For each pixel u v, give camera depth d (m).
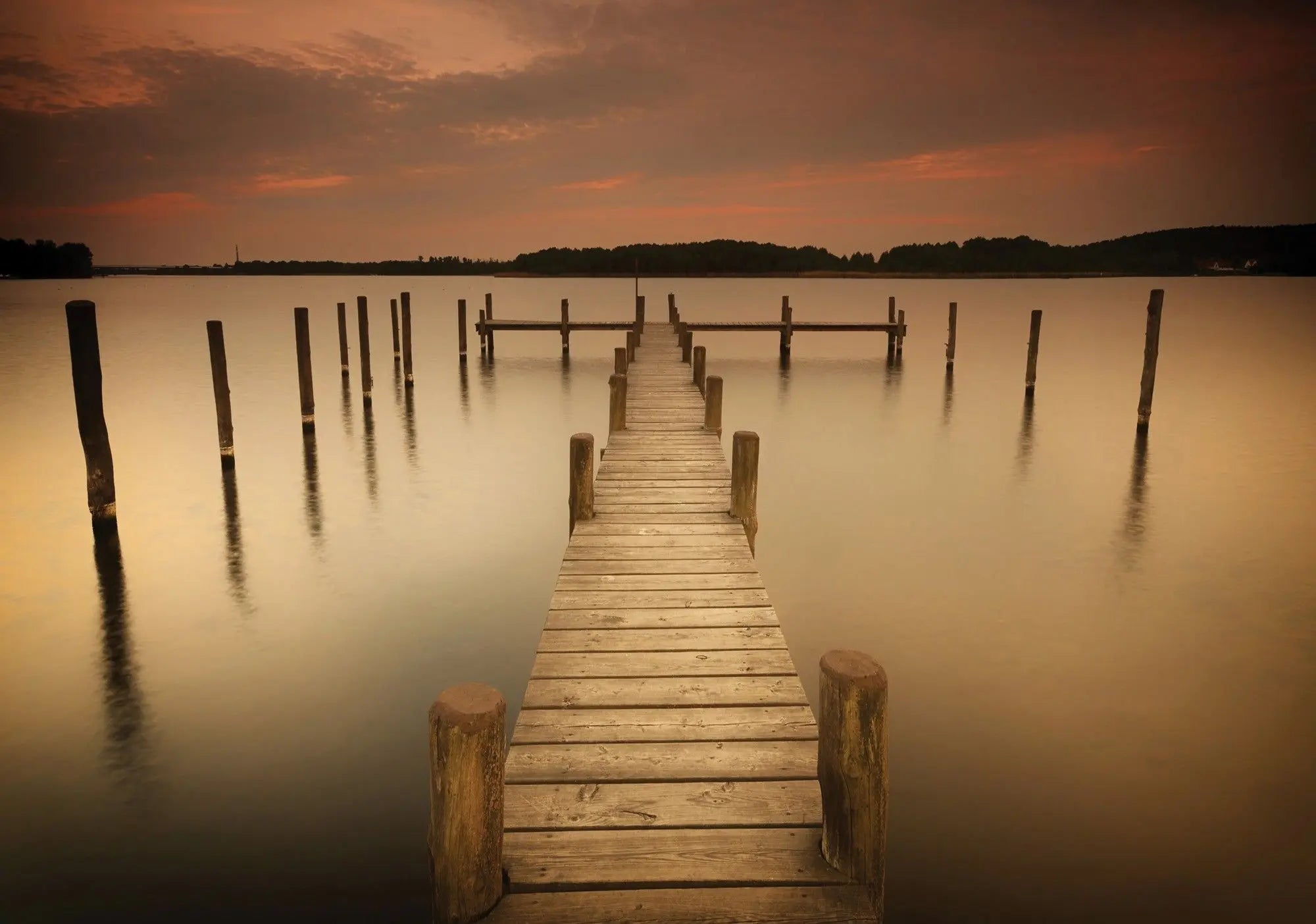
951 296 85.69
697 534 7.02
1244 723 6.26
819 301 74.69
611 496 8.22
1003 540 10.91
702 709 4.16
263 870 4.67
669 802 3.40
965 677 7.05
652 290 108.31
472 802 2.67
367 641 7.72
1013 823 5.06
